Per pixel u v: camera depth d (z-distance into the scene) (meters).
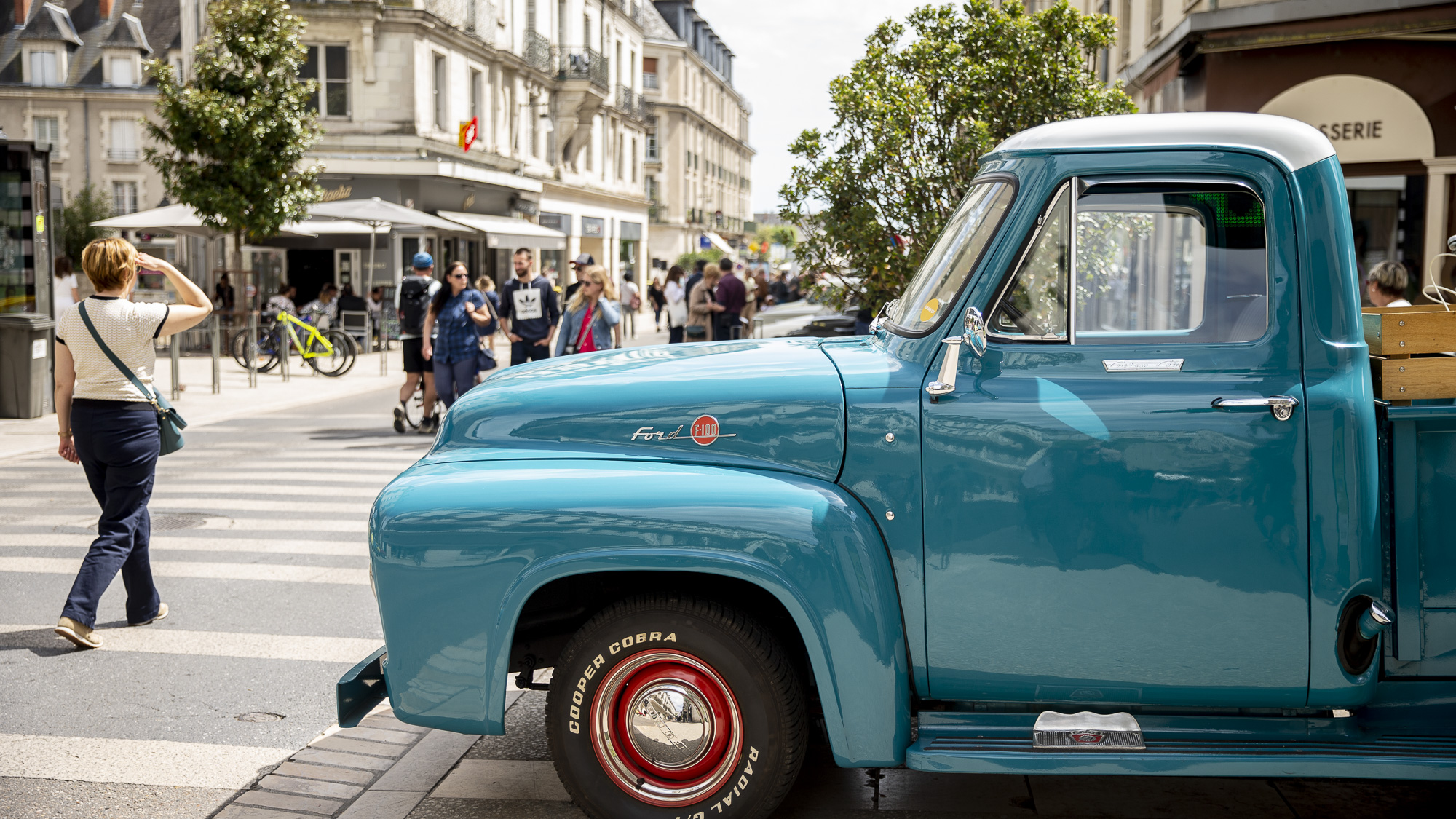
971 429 3.22
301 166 29.39
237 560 7.10
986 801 3.77
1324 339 3.13
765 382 3.41
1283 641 3.15
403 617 3.37
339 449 11.84
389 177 30.42
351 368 20.75
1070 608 3.21
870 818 3.63
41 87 51.56
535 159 41.34
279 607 6.09
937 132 10.09
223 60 21.31
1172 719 3.25
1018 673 3.27
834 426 3.30
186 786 3.92
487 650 3.32
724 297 17.47
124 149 52.34
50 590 6.44
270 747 4.27
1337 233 3.15
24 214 13.58
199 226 23.12
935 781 3.94
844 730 3.20
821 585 3.15
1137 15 16.75
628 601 3.35
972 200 3.57
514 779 3.96
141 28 53.53
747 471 3.33
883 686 3.19
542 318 12.85
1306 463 3.11
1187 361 3.18
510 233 32.12
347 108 30.44
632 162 55.59
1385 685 3.28
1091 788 3.87
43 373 13.91
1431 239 11.40
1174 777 3.96
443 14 32.19
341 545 7.49
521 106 39.47
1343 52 11.65
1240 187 3.17
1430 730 3.22
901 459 3.26
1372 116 11.59
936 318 3.34
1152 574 3.17
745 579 3.17
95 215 47.16
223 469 10.55
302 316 23.12
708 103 83.12
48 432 12.77
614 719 3.40
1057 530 3.19
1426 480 3.15
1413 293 11.38
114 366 5.49
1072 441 3.18
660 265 56.09
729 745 3.33
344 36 29.95
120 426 5.49
